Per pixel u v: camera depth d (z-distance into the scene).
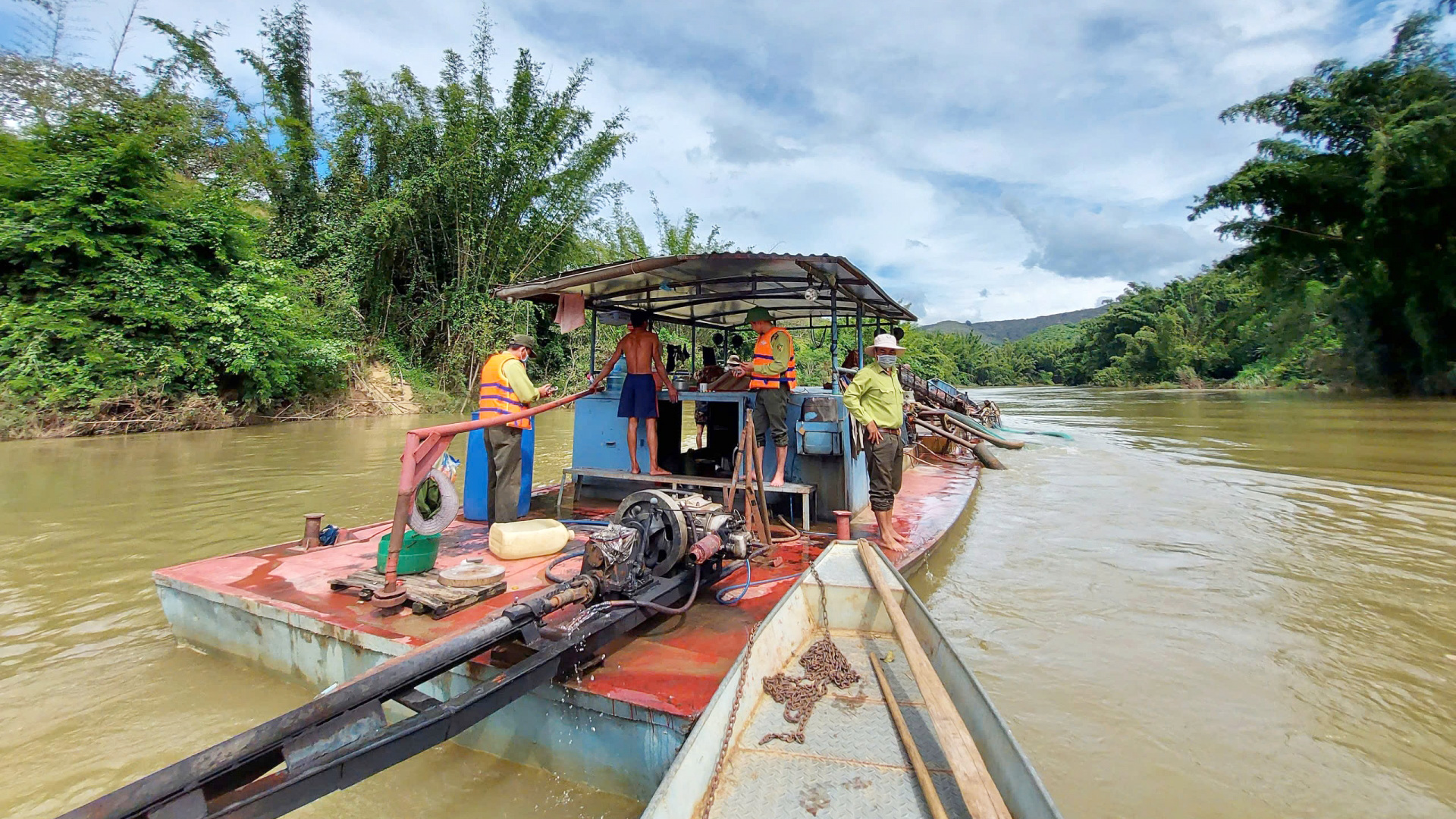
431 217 19.92
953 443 13.12
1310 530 6.81
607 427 6.49
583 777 2.73
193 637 3.83
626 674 2.87
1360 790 2.74
